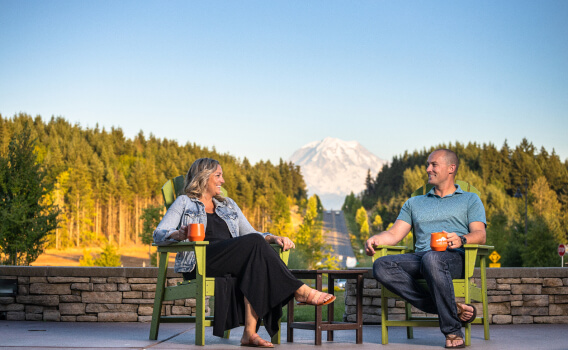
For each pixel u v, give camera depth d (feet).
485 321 14.24
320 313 12.89
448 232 13.96
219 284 12.11
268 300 11.99
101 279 18.92
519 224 145.28
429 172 14.43
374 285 19.38
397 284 13.08
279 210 416.26
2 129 387.34
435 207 14.28
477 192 14.74
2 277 19.06
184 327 17.37
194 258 12.91
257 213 432.25
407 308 15.05
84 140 478.59
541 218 138.21
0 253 73.00
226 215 13.88
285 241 13.12
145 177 382.01
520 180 419.33
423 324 13.09
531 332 16.11
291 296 12.30
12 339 13.47
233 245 12.14
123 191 361.92
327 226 476.13
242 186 432.25
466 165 440.45
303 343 13.50
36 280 18.99
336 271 13.07
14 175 74.23
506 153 433.07
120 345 12.35
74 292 18.93
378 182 626.23
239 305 12.21
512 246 129.39
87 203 331.36
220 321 11.99
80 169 331.98
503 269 19.08
